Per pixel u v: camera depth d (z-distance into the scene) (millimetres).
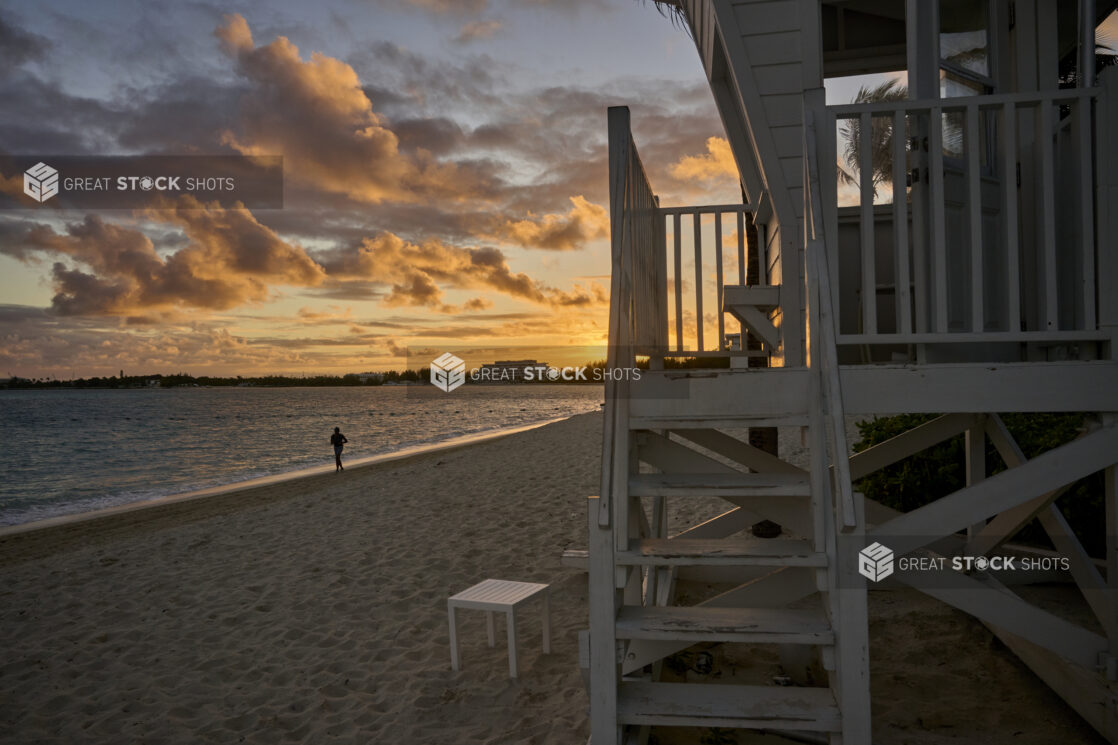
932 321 3080
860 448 6652
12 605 6367
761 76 3957
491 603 4227
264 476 19781
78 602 6328
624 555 2666
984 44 3947
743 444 4082
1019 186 3607
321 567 7020
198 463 25109
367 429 40438
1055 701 3396
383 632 5117
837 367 2611
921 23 3467
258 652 4844
